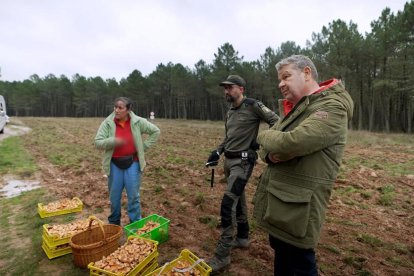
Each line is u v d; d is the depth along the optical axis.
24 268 3.79
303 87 2.38
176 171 9.21
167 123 43.97
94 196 6.58
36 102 96.62
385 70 34.38
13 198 6.66
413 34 30.53
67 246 4.10
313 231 2.21
